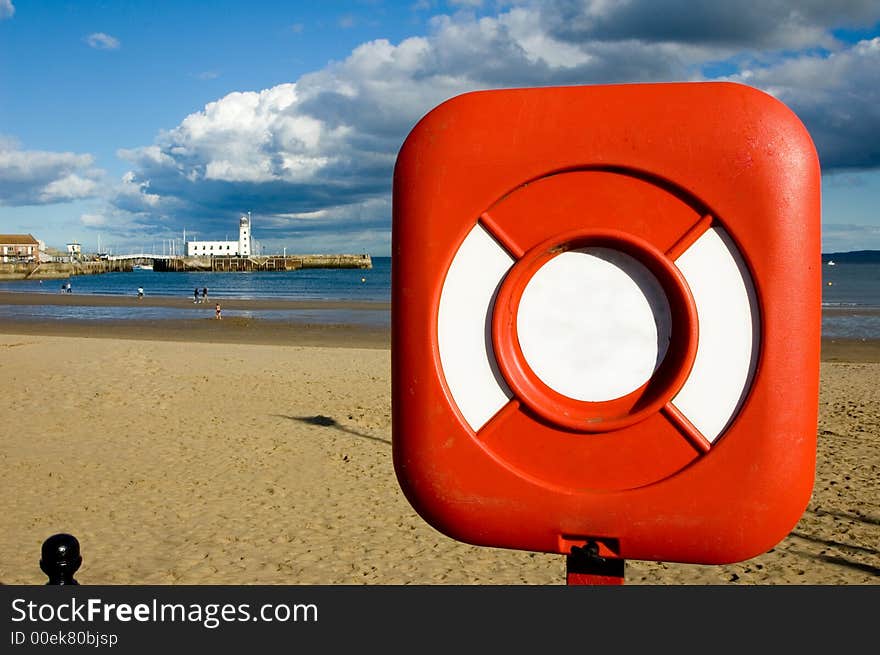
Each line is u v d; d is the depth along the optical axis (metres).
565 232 1.39
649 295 1.40
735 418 1.36
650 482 1.40
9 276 125.31
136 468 8.95
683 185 1.35
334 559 6.21
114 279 122.12
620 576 1.44
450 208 1.43
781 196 1.33
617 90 1.40
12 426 11.06
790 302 1.34
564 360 1.43
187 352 19.62
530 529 1.44
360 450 9.83
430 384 1.46
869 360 23.20
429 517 1.50
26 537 6.64
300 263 176.00
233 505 7.62
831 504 7.66
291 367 17.38
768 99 1.36
